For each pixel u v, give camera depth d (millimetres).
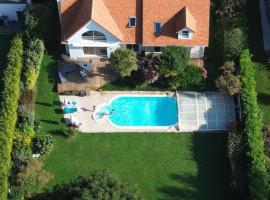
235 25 85375
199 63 85062
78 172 76250
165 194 74688
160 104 82000
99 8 80875
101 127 79938
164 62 80562
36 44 83812
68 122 80250
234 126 77500
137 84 82875
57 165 76812
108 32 81000
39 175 72375
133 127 79938
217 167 76688
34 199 71562
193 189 75062
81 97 82500
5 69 82000
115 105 81938
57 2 83500
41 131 79312
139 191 69688
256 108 77438
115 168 76562
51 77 84062
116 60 80688
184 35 81938
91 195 60812
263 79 83875
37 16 84375
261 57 86125
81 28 80312
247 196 71875
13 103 77812
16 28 89750
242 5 86812
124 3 81875
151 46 83188
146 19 81875
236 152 75000
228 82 79562
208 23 82125
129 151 78000
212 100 82062
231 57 82688
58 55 86062
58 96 82500
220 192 74812
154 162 77125
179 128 79812
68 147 78250
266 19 89812
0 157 72562
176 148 78250
